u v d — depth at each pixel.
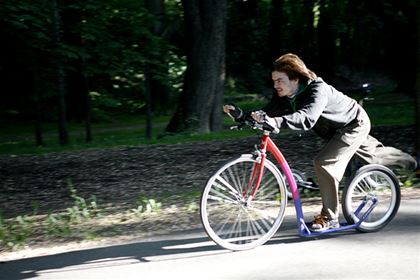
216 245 4.92
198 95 15.05
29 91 18.28
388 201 5.23
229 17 23.70
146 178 9.09
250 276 4.15
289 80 4.70
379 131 11.82
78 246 5.15
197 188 8.05
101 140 17.88
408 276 4.03
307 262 4.39
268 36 24.05
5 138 21.77
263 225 5.25
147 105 17.72
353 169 5.31
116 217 6.36
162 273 4.27
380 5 18.52
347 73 29.52
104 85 22.11
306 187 5.17
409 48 22.98
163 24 18.31
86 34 14.72
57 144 17.56
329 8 19.23
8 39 14.89
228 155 10.46
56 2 14.54
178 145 11.89
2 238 5.53
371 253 4.53
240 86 28.44
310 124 4.53
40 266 4.55
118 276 4.25
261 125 4.54
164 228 5.64
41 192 8.69
